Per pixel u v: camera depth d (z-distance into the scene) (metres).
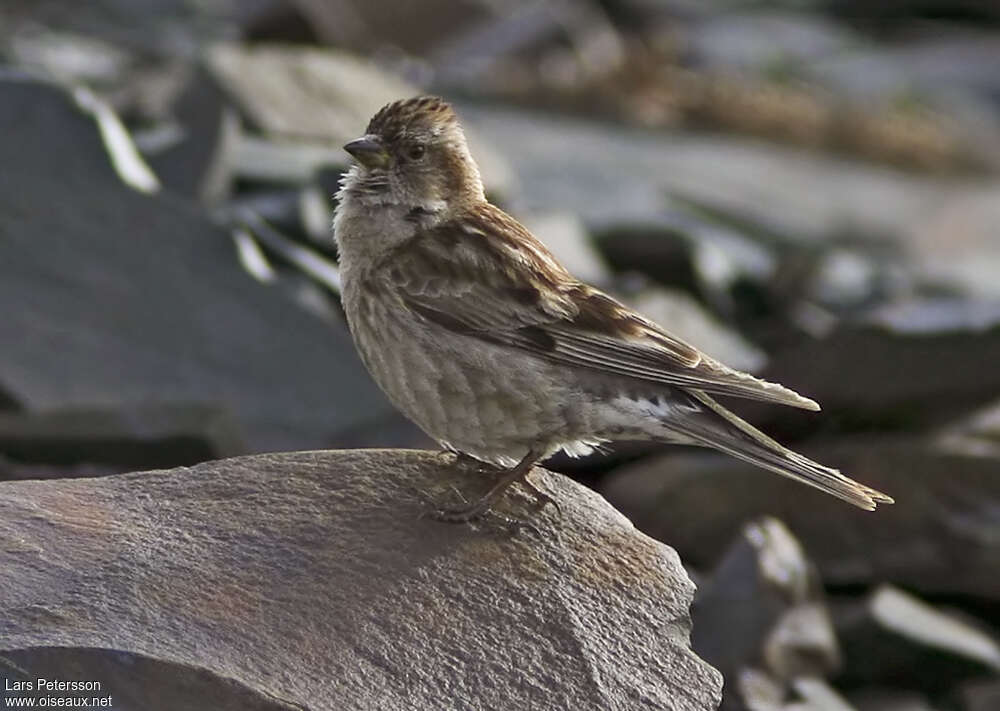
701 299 19.28
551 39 30.56
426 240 9.30
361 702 7.43
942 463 13.26
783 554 12.04
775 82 32.16
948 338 13.75
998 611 13.27
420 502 8.59
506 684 7.71
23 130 14.38
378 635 7.76
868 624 12.32
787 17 37.28
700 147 27.55
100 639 7.37
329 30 26.86
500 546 8.38
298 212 16.62
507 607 8.05
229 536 8.15
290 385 14.09
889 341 13.77
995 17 39.12
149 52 24.38
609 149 26.00
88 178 14.36
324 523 8.33
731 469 13.19
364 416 14.11
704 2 37.06
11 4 25.56
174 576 7.85
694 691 7.88
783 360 14.04
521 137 25.64
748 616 11.69
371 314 9.28
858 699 12.23
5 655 7.24
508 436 9.15
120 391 13.63
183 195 16.45
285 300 14.34
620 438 9.23
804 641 11.73
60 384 13.48
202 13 26.70
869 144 29.23
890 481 13.30
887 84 33.56
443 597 8.02
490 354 9.05
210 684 7.25
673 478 13.25
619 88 28.67
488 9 30.98
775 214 24.70
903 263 23.73
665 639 8.10
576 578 8.27
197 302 14.20
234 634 7.59
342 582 8.00
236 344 14.14
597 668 7.87
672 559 8.48
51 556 7.87
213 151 16.70
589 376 9.05
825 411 14.05
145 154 16.69
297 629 7.69
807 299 20.09
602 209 21.59
